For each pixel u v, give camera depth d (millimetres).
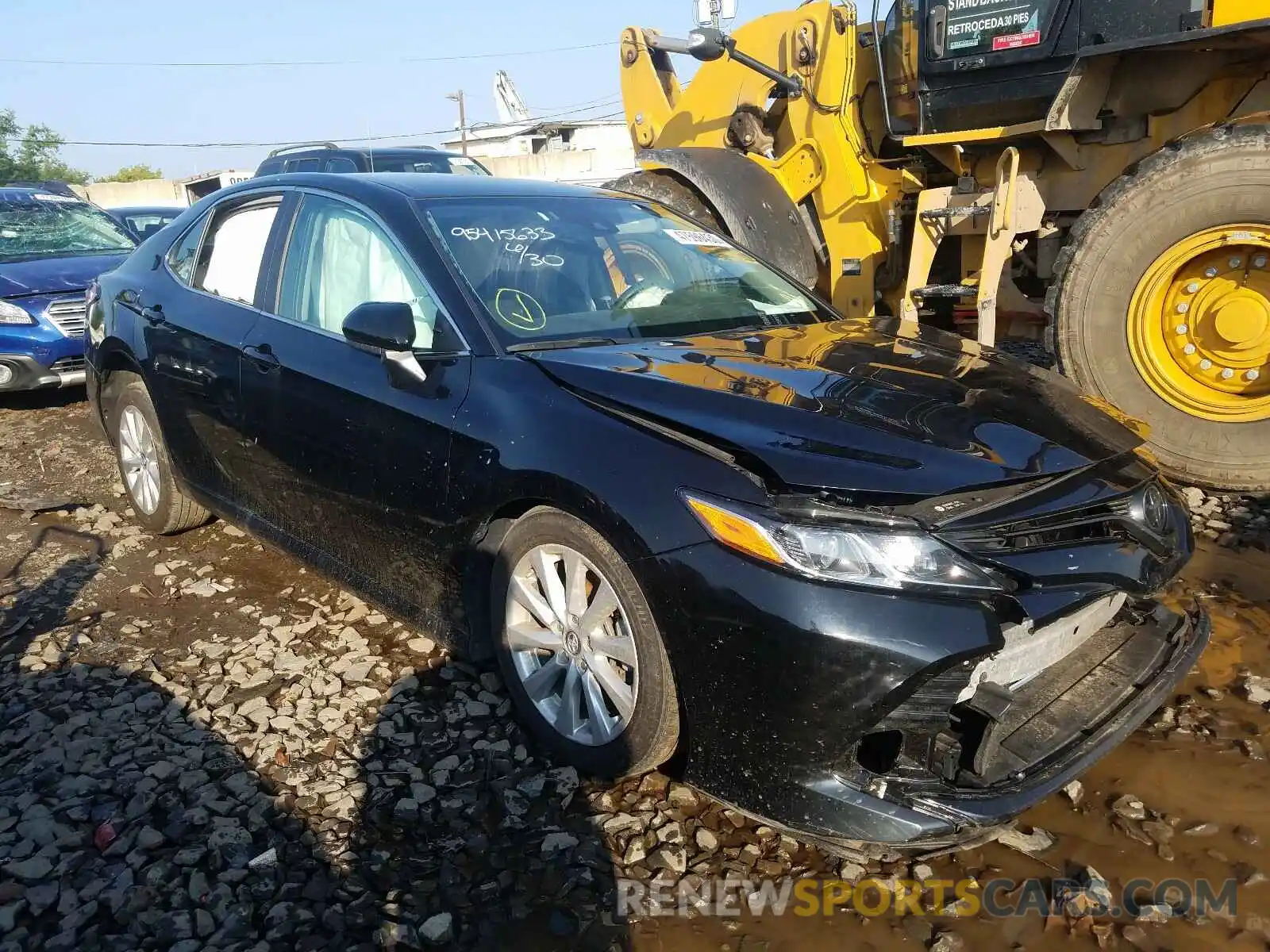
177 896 2352
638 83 7672
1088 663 2668
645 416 2576
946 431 2443
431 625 3162
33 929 2279
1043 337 5426
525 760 2848
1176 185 4352
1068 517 2402
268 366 3588
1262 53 4625
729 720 2314
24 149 60219
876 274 6453
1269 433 4359
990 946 2184
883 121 6324
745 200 6102
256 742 2980
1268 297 4277
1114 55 4738
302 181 3852
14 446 6602
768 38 6699
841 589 2186
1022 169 5438
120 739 3027
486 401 2869
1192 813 2592
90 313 4871
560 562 2809
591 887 2375
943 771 2260
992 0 5059
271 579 4230
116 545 4656
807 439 2379
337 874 2418
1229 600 3693
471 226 3408
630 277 3535
